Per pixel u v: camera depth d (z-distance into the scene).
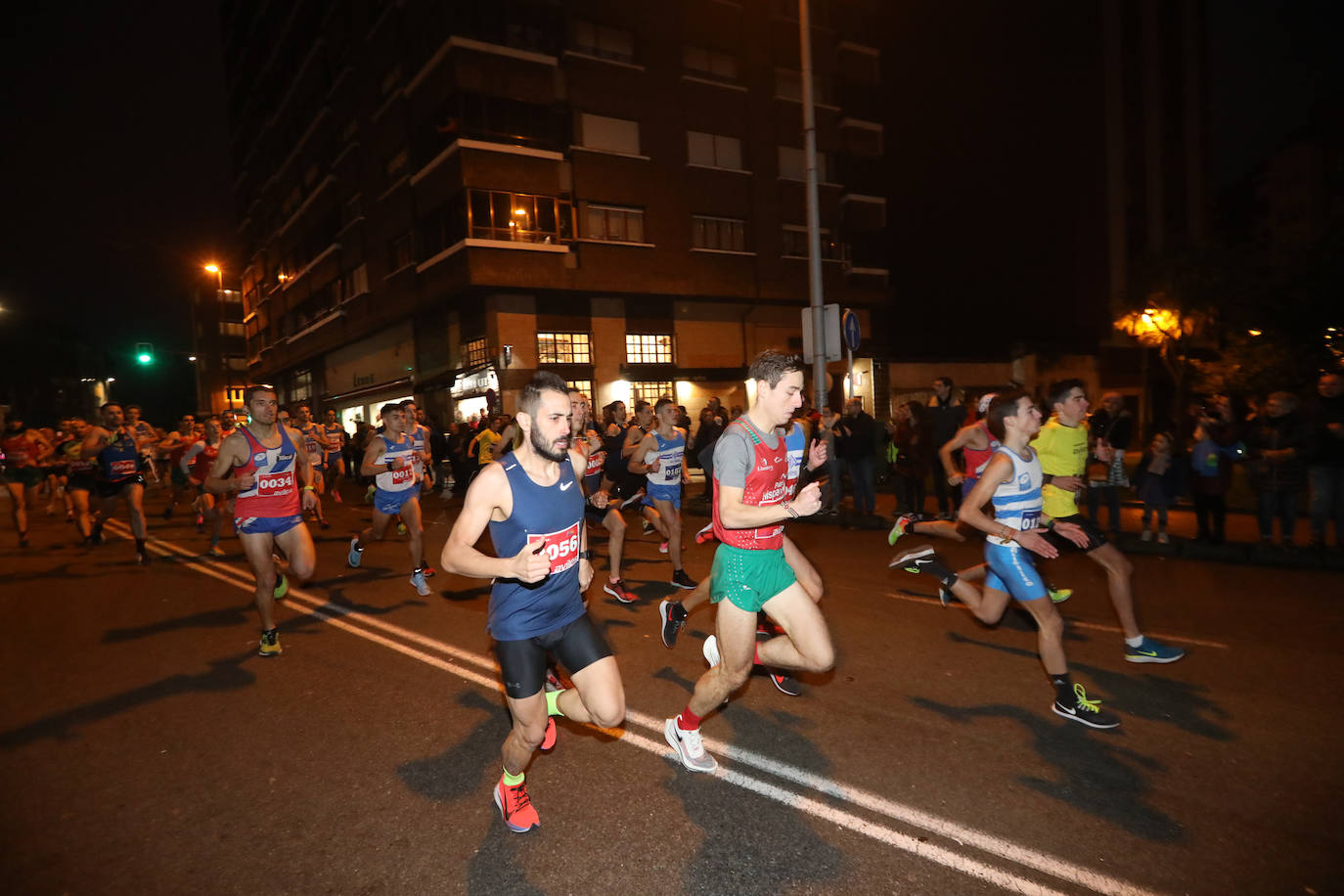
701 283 24.27
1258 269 15.82
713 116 24.86
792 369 3.20
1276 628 5.24
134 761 3.77
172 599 7.41
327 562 8.92
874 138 28.80
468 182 20.50
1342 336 13.69
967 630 5.48
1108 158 35.06
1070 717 3.81
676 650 5.25
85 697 4.70
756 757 3.59
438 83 21.48
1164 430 8.11
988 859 2.73
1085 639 5.19
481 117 20.94
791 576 3.31
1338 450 6.97
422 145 23.02
